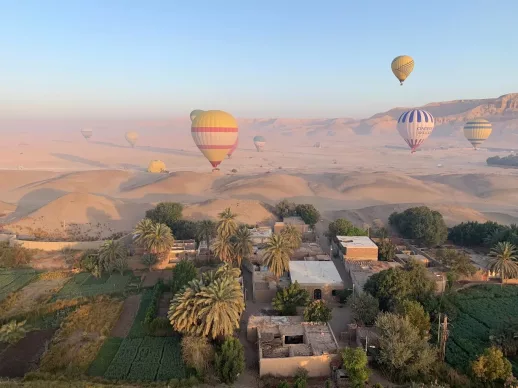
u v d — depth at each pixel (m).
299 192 158.88
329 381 45.59
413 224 95.31
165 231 80.00
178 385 45.84
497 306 64.69
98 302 65.81
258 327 55.44
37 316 61.66
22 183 172.38
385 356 47.25
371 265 77.38
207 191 161.00
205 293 51.16
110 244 78.31
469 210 120.50
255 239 91.31
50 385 44.56
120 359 51.41
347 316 62.88
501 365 44.91
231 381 47.00
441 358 50.38
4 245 89.12
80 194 119.75
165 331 57.59
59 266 83.12
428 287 62.22
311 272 73.06
